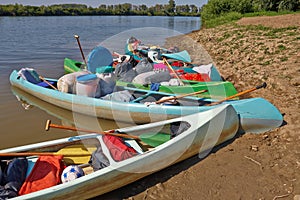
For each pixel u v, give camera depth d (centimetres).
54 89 702
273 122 517
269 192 373
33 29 2578
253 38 1363
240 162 437
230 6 2892
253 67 897
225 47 1311
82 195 358
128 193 387
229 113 477
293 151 451
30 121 618
